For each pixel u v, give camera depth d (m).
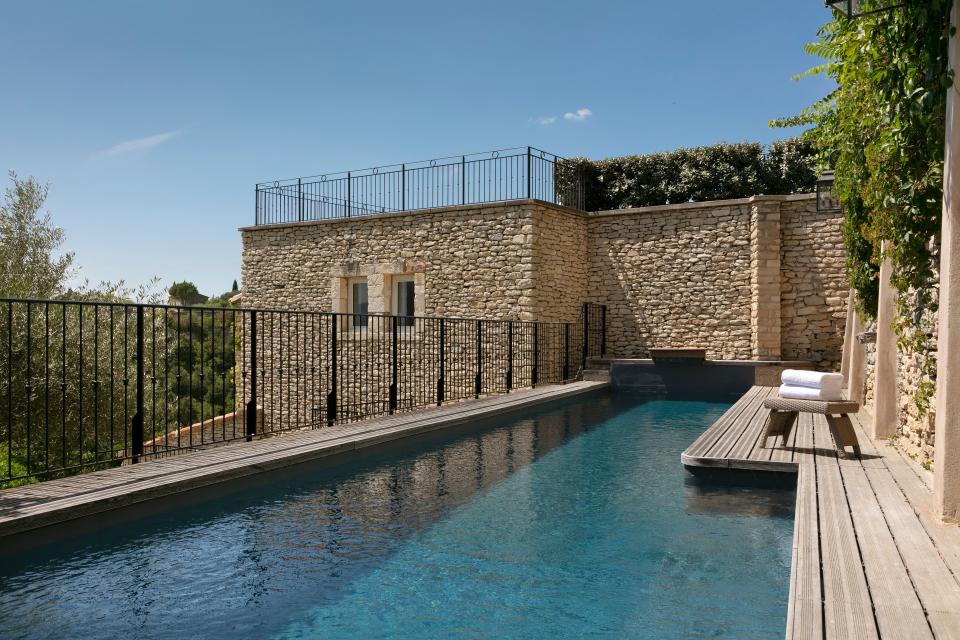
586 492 4.45
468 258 12.53
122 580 2.82
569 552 3.23
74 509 3.27
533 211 11.86
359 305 14.15
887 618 2.01
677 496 4.36
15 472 6.91
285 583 2.80
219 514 3.89
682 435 6.86
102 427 8.08
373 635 2.31
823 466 4.29
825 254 11.44
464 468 5.22
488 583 2.82
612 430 7.20
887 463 4.39
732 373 10.76
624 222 13.24
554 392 9.75
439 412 7.44
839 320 11.33
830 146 6.79
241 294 15.51
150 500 3.70
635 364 11.47
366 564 3.05
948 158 2.99
